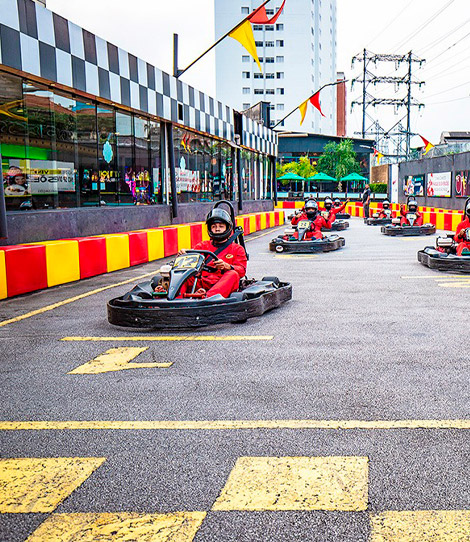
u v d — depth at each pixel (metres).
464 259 9.19
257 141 25.41
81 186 11.30
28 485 2.60
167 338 5.31
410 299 6.99
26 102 9.65
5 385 4.01
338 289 7.84
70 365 4.48
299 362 4.41
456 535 2.15
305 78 83.31
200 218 17.73
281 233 19.78
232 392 3.76
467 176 24.88
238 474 2.65
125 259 10.80
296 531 2.21
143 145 13.91
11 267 7.75
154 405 3.56
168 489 2.54
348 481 2.56
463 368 4.16
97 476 2.67
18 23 8.93
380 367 4.23
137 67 12.94
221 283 5.92
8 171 9.31
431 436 3.02
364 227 22.86
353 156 60.78
